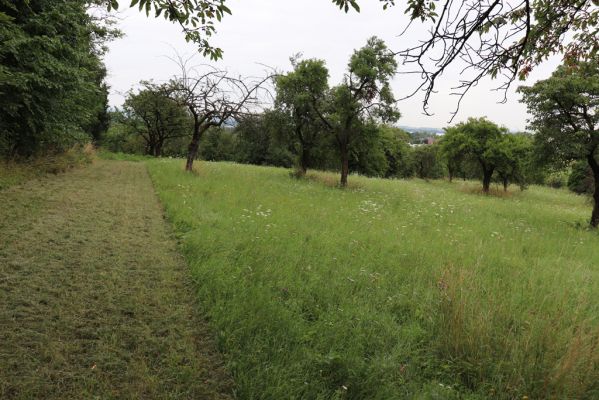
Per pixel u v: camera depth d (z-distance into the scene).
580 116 13.01
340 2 3.14
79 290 4.17
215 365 3.17
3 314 3.53
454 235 8.79
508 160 25.53
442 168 55.88
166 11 3.64
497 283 5.20
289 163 45.50
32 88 10.80
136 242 6.04
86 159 18.00
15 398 2.58
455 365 3.34
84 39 13.61
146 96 31.94
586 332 3.93
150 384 2.85
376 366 3.11
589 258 7.94
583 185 28.94
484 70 2.90
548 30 3.78
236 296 4.19
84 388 2.75
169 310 3.94
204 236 6.31
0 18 4.07
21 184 9.74
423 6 3.25
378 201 14.14
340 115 19.08
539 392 3.03
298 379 2.90
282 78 20.20
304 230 7.59
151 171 16.80
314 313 4.16
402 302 4.58
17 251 5.07
